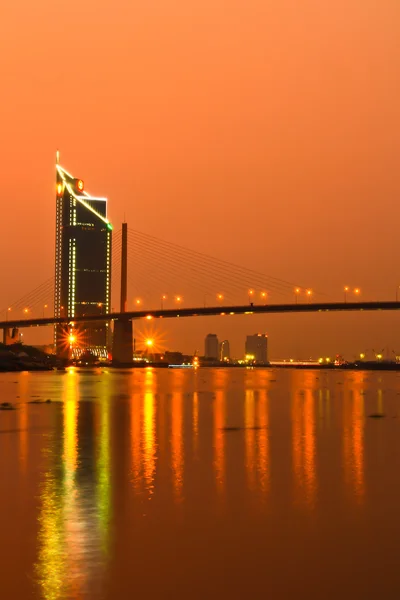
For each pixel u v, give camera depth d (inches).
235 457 1331.2
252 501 957.2
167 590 649.0
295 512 898.7
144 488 1041.5
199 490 1026.1
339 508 918.4
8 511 904.3
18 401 2847.0
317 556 733.3
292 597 634.8
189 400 2992.1
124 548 757.3
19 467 1222.3
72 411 2363.4
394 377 6722.4
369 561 719.1
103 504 941.8
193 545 767.1
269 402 2906.0
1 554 738.2
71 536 797.9
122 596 637.3
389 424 1969.7
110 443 1533.0
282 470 1188.5
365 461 1284.4
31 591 645.9
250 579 673.6
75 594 641.0
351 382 5295.3
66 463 1263.5
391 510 907.4
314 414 2305.6
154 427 1868.8
